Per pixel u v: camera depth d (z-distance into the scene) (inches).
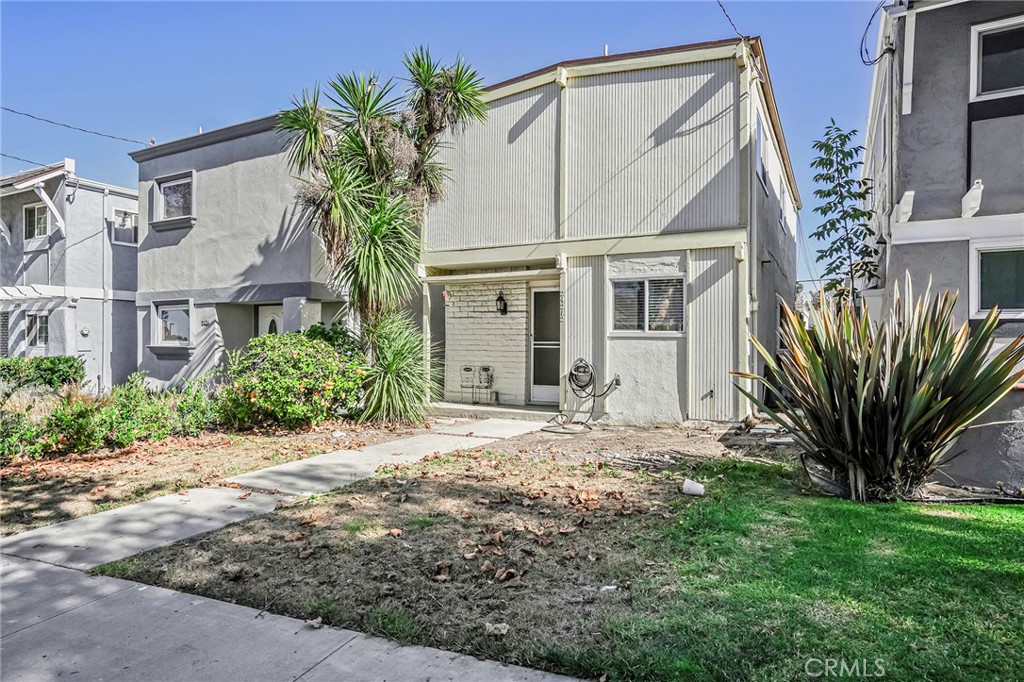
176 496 219.0
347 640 116.5
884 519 177.2
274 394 345.7
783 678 97.7
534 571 145.2
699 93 370.9
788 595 127.0
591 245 396.2
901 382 197.0
